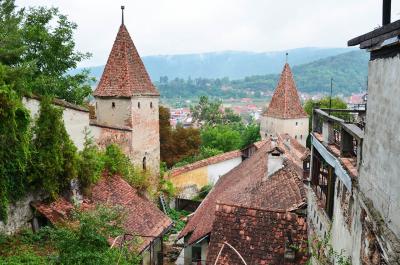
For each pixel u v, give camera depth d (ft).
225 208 43.16
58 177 48.49
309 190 39.42
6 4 56.24
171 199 97.66
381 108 18.31
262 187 54.34
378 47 18.26
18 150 40.96
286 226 40.40
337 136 31.99
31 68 49.32
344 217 24.80
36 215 46.29
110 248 38.04
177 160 140.67
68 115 57.11
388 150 17.07
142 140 84.89
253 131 179.52
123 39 83.56
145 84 85.25
